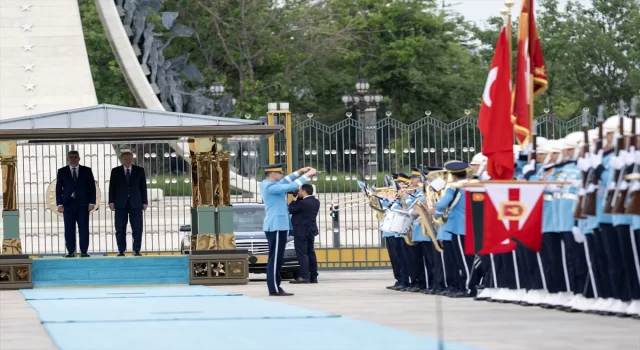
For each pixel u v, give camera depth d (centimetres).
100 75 12950
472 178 3556
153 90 9650
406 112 14162
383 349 2148
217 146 4588
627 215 2755
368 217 7506
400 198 4031
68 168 4738
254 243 4947
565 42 12988
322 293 3928
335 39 13525
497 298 3403
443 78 14350
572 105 13150
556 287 3114
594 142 2864
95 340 2366
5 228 4550
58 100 7669
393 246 4162
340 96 14450
